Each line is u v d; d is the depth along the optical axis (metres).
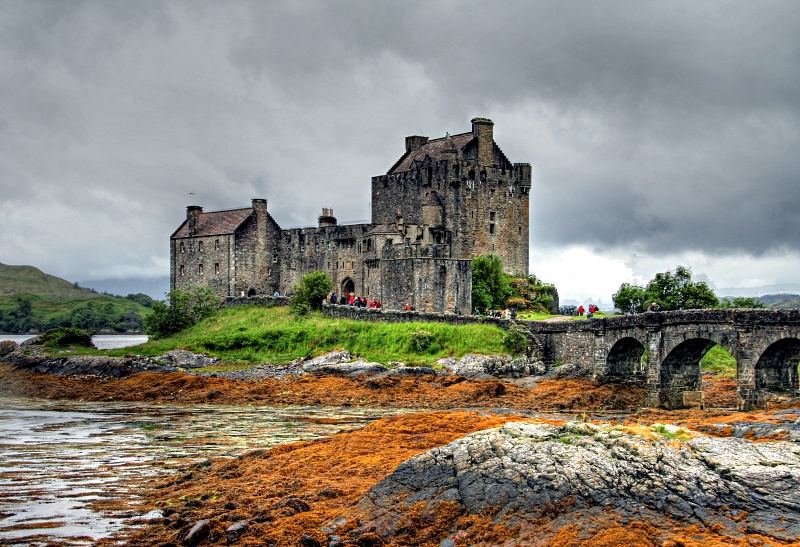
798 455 41.78
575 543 36.22
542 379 96.25
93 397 103.25
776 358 73.00
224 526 41.53
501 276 143.12
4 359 131.38
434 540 38.97
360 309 124.06
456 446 44.50
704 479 39.72
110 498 49.81
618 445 42.28
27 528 43.91
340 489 46.50
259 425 78.12
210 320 141.00
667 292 129.12
